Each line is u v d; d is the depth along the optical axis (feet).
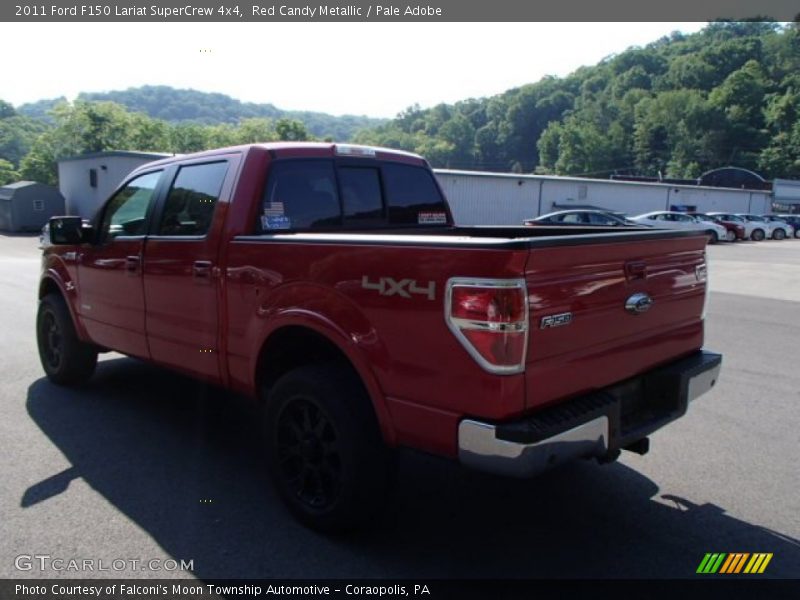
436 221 16.97
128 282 15.48
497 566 10.27
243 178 12.94
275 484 11.83
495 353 8.55
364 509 10.54
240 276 12.26
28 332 27.12
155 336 14.89
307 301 10.95
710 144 341.62
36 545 10.58
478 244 8.64
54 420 16.47
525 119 469.57
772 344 27.17
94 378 20.33
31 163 256.52
